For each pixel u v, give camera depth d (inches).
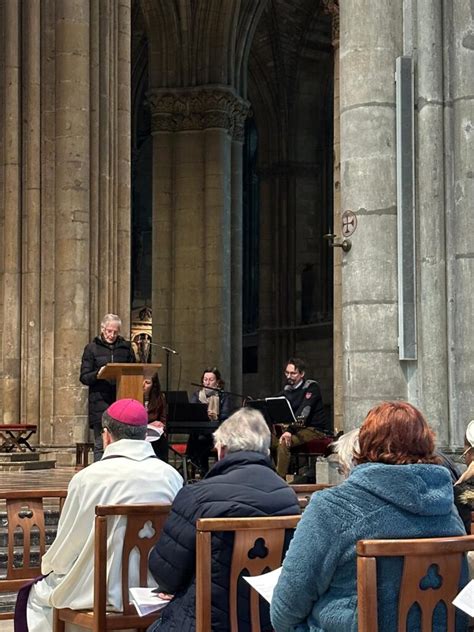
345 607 196.5
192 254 1466.5
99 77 914.7
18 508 358.3
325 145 1939.0
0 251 898.1
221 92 1475.1
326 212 1934.1
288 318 1941.4
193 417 753.6
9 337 890.1
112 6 931.3
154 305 1472.7
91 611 301.1
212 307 1450.5
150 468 303.9
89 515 299.1
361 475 197.6
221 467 260.5
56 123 902.4
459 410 481.4
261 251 1956.2
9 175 897.5
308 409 690.8
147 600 271.4
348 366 494.9
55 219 896.9
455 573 197.9
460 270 484.7
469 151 484.7
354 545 195.2
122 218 925.2
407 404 204.2
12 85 901.8
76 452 836.0
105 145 912.3
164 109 1485.0
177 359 1457.9
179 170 1482.5
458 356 483.5
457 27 488.4
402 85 490.0
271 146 1943.9
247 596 249.3
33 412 885.2
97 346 642.2
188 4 1477.6
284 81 1914.4
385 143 492.1
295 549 198.7
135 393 552.1
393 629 191.9
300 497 350.3
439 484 197.6
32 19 902.4
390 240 490.3
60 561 307.1
